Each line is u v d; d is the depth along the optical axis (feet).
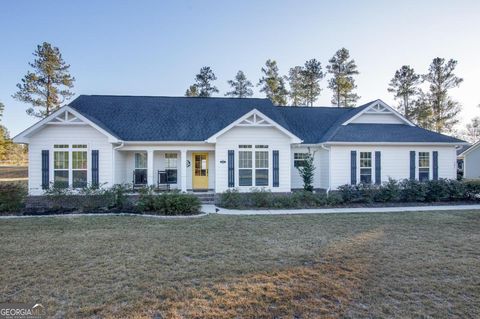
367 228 29.07
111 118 55.16
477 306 13.21
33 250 21.53
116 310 12.71
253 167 50.49
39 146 46.14
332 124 64.49
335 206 44.34
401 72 127.03
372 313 12.53
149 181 50.98
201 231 27.91
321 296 14.17
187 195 40.09
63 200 41.45
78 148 46.85
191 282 15.80
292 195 45.24
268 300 13.71
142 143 49.65
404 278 16.38
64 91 108.47
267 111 62.49
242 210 41.09
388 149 54.65
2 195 39.52
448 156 55.67
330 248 22.20
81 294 14.32
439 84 123.54
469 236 25.82
